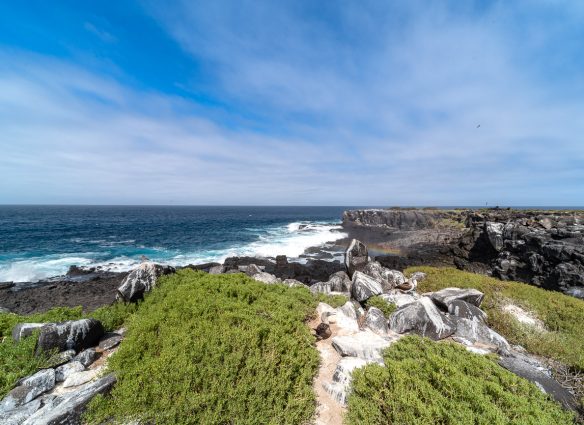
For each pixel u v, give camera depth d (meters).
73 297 19.30
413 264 32.91
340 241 47.88
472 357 6.50
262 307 8.40
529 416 4.54
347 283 15.14
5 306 17.72
